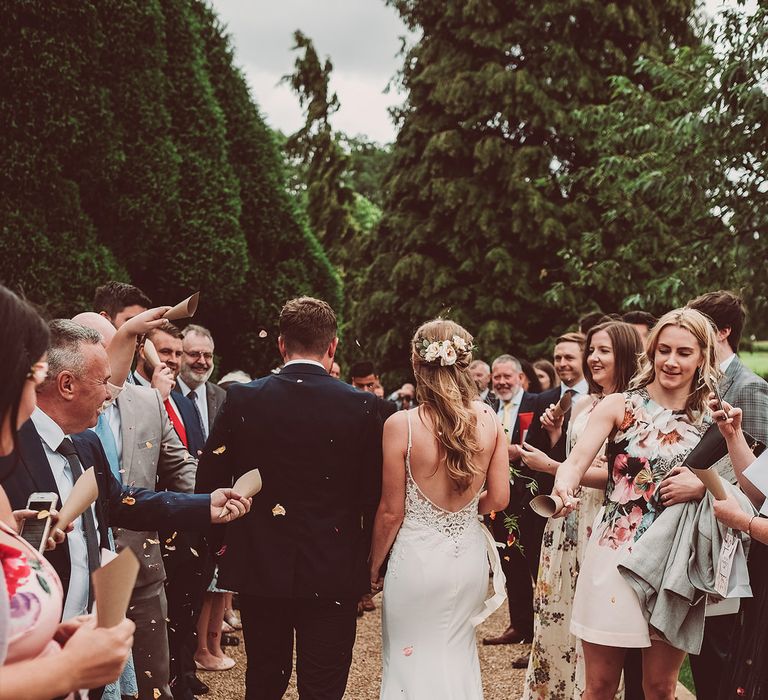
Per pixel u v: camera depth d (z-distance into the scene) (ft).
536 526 18.61
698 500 10.68
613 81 31.78
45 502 6.95
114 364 10.38
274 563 11.00
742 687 9.38
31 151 26.25
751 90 22.50
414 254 66.39
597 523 11.29
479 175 65.46
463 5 67.51
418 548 11.16
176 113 32.50
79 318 11.35
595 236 36.35
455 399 11.11
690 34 67.46
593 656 11.00
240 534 11.17
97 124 27.71
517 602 20.03
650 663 10.98
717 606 11.04
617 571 10.80
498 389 24.50
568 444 14.20
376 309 68.54
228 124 37.09
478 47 67.46
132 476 12.66
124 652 5.02
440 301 64.90
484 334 62.34
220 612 18.07
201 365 18.67
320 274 40.01
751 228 25.72
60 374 8.39
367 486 11.48
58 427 8.52
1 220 25.84
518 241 64.64
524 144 67.36
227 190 33.42
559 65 64.59
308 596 11.00
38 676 4.76
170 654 14.64
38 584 5.47
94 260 27.63
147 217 29.84
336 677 11.25
